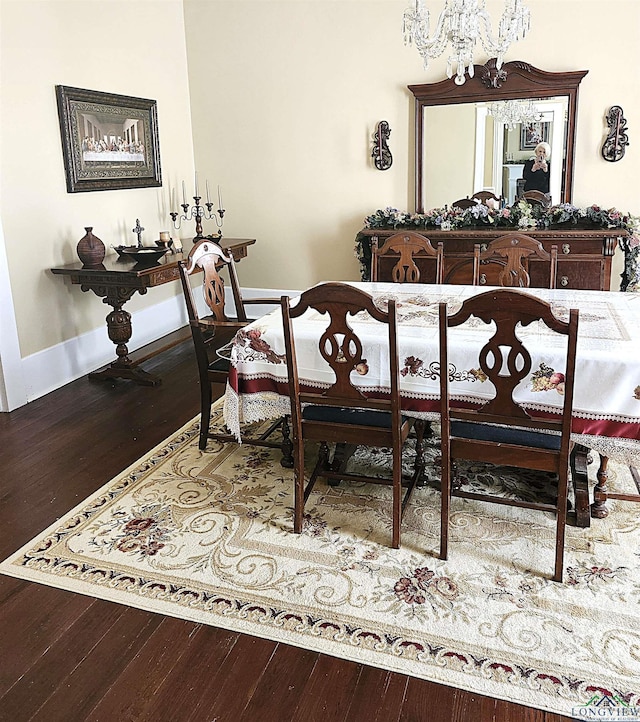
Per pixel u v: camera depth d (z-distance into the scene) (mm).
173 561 2238
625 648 1799
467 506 2541
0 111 3547
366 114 4914
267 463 2951
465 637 1855
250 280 5641
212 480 2805
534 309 1846
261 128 5227
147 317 5039
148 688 1715
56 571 2199
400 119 4836
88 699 1686
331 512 2525
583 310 2619
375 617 1943
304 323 2520
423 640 1849
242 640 1871
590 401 2076
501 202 4715
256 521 2473
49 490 2758
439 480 2713
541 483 2699
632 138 4398
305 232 5352
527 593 2029
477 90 4559
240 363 2463
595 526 2377
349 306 2041
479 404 2215
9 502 2666
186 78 5297
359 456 2977
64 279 4090
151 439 3254
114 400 3832
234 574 2160
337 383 2178
